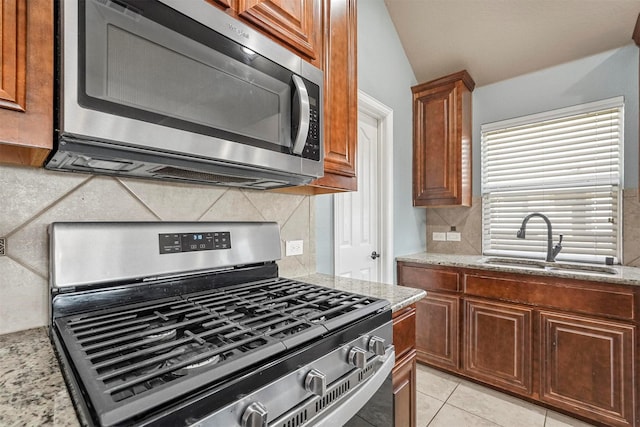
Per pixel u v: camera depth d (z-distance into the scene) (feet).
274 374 2.00
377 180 7.95
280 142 3.29
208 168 2.99
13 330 2.63
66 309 2.71
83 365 1.79
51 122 2.00
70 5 1.99
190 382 1.67
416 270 8.10
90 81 2.07
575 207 7.61
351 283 4.66
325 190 4.72
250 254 4.01
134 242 3.09
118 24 2.20
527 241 8.27
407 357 4.01
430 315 7.88
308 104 3.40
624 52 6.94
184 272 3.40
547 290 6.27
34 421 1.45
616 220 7.08
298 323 2.51
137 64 2.29
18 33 1.89
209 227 3.70
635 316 5.41
